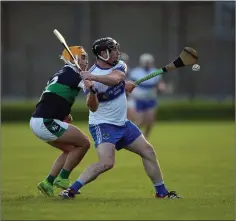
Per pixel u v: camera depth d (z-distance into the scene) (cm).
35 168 3928
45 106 2577
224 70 9412
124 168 3938
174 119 8356
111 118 2516
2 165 4072
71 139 2598
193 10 10369
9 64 9356
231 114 8400
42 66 9494
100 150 2502
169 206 2325
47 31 10725
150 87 5803
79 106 8138
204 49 9569
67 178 2659
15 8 10762
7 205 2362
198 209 2256
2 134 6425
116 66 2520
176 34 10331
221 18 9675
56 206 2331
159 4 10506
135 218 2098
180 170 3856
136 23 10569
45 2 10700
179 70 9394
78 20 9944
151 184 3275
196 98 9375
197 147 5206
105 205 2347
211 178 3509
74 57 2592
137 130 2570
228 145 5362
